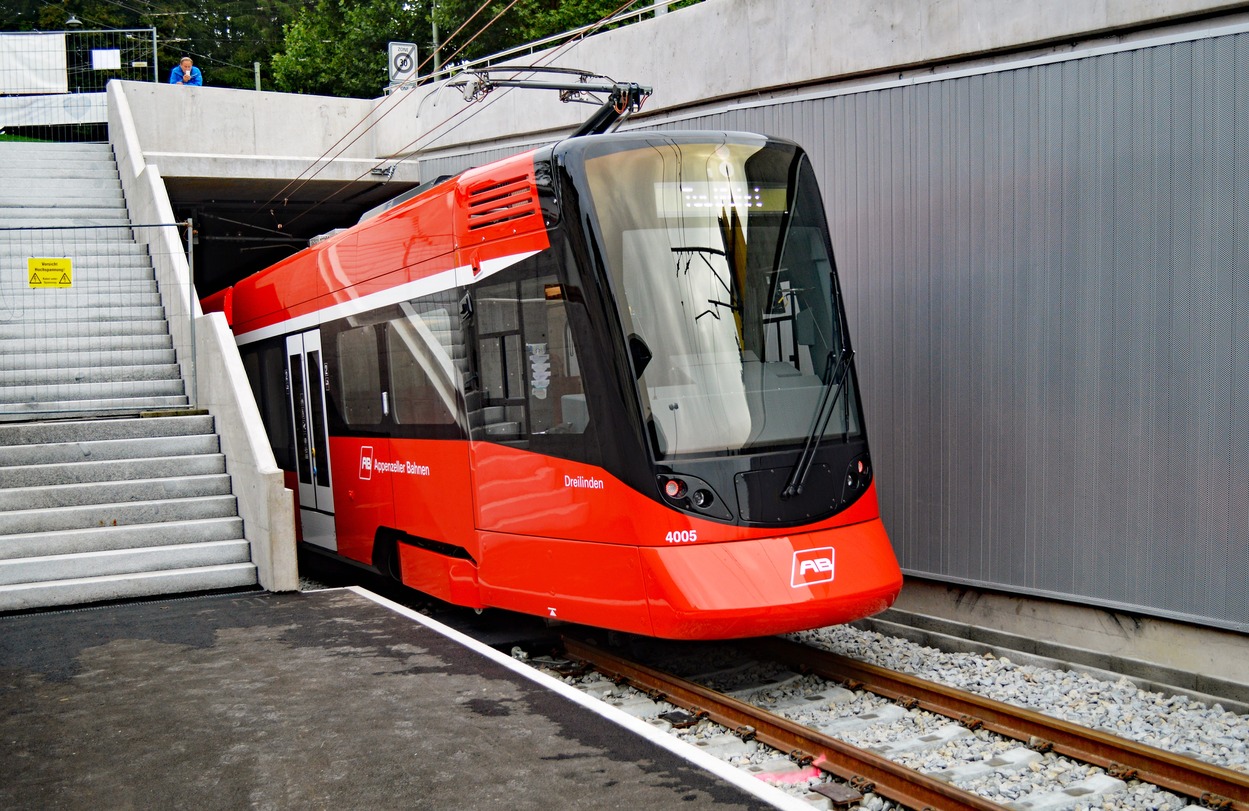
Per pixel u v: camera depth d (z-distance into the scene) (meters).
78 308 13.47
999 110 9.11
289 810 4.95
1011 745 6.59
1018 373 9.02
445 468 9.28
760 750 6.55
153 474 10.77
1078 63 8.54
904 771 5.70
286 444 13.15
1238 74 7.60
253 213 21.78
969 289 9.38
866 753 5.96
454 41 35.06
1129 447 8.28
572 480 7.84
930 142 9.66
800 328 8.08
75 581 9.45
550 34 32.00
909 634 9.30
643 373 7.49
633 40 13.21
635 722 5.99
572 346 7.79
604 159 7.84
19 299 13.59
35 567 9.44
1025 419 8.98
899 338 9.99
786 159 8.42
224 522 10.36
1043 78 8.78
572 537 7.86
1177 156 7.95
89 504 10.29
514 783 5.16
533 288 8.16
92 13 46.41
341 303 11.28
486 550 8.74
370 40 40.25
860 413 8.21
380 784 5.20
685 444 7.44
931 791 5.54
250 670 7.20
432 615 10.90
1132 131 8.20
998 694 7.71
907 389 9.93
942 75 9.53
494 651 7.54
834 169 10.62
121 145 17.19
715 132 8.30
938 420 9.66
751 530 7.43
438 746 5.69
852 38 10.38
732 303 7.84
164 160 17.75
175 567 9.93
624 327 7.53
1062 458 8.73
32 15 45.69
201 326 11.99
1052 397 8.79
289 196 19.83
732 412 7.62
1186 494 7.95
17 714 6.39
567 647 8.91
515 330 8.36
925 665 8.48
